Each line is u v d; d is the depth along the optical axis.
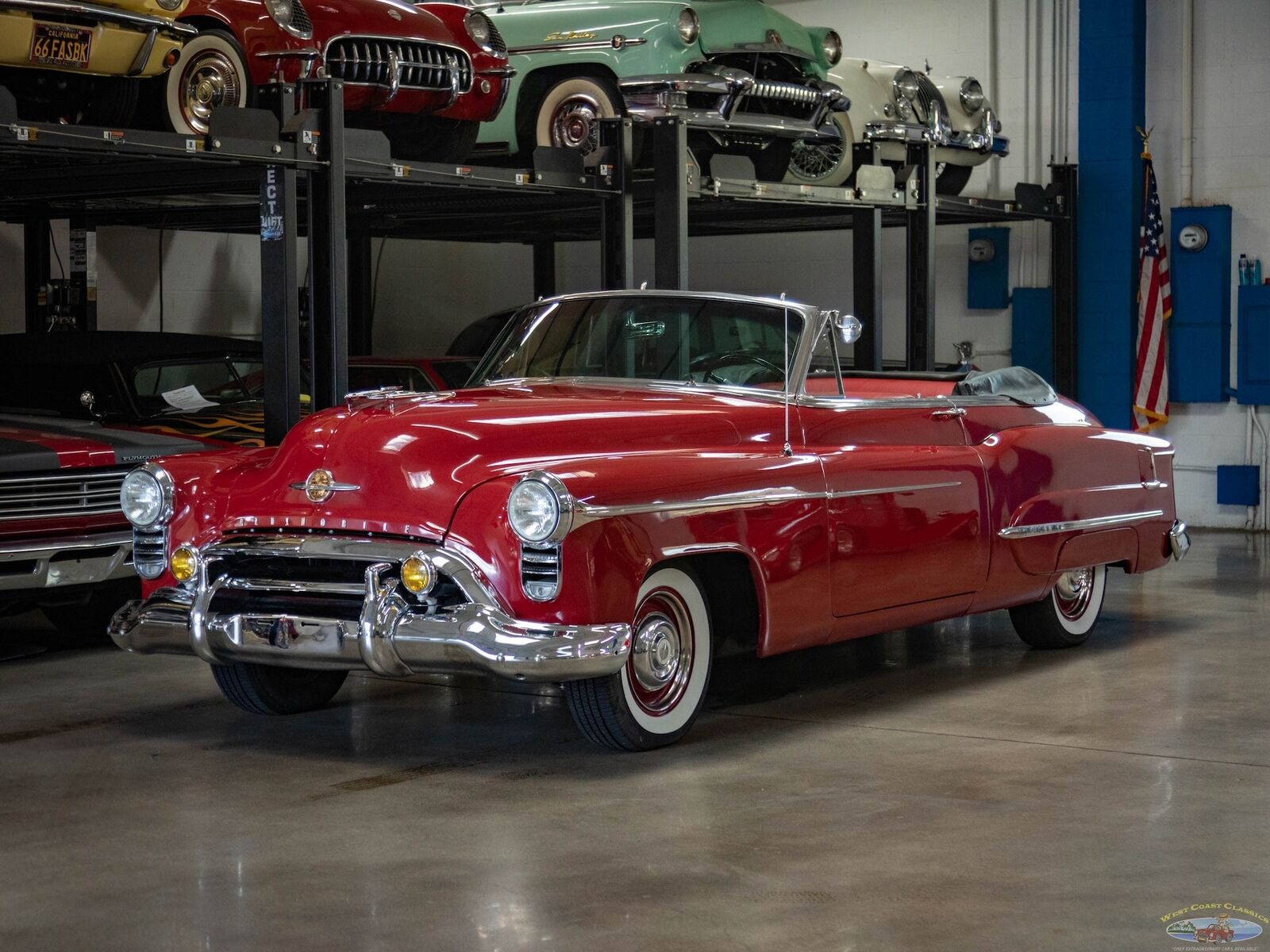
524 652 4.09
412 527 4.29
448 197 9.08
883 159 10.20
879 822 3.88
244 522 4.52
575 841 3.73
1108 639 6.75
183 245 12.26
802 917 3.18
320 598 4.38
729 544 4.58
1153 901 3.28
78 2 6.10
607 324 5.48
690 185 8.62
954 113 10.85
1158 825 3.84
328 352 7.00
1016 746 4.71
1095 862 3.55
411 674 4.28
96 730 5.01
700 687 4.74
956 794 4.14
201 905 3.28
